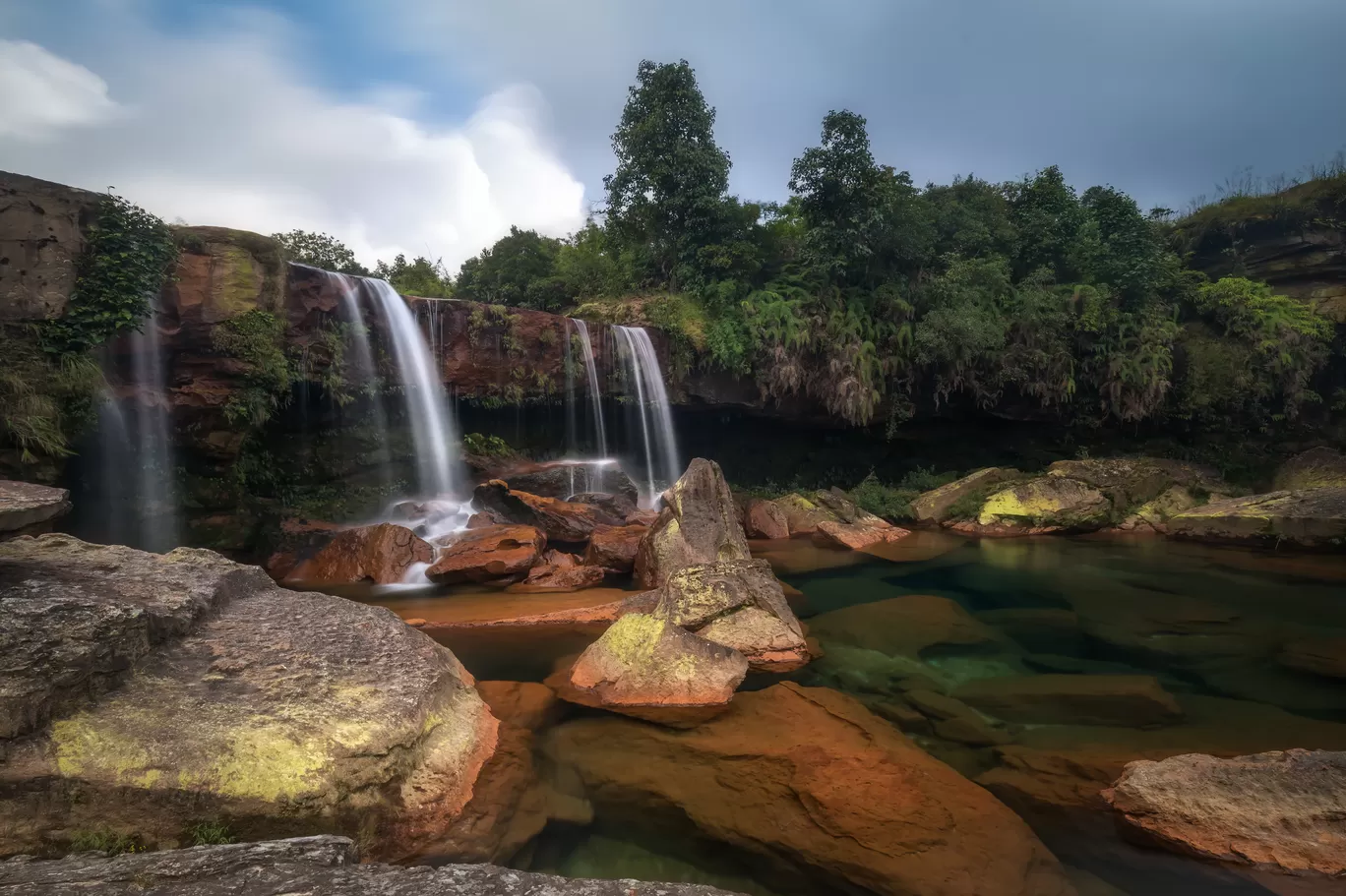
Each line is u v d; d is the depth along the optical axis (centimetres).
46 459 980
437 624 991
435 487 1705
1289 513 1736
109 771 423
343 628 659
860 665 871
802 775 554
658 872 445
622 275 2553
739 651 831
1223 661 903
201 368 1225
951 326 2162
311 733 480
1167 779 511
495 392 1783
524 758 580
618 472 1955
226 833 422
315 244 2147
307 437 1542
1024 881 428
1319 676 843
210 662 546
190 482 1252
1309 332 2367
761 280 2556
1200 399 2372
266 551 1352
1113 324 2408
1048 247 2606
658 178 2336
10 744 414
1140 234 2445
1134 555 1708
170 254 1145
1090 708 722
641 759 589
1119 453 2552
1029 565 1588
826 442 2661
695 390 2192
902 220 2311
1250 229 2712
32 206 1005
